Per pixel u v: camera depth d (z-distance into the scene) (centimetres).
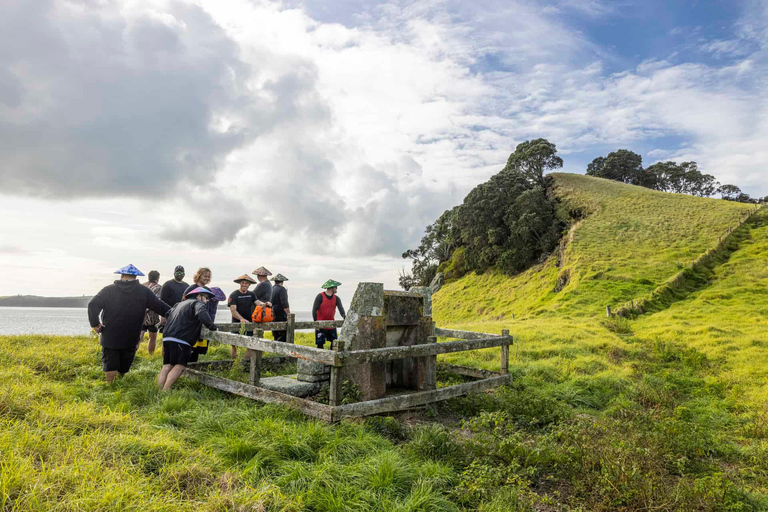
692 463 534
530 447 496
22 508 262
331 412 518
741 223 4191
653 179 9988
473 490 388
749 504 425
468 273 6444
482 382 770
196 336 660
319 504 335
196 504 300
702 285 3002
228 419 500
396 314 733
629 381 1025
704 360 1255
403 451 471
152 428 448
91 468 316
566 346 1410
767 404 828
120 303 672
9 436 347
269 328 861
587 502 411
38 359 743
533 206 5581
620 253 3994
